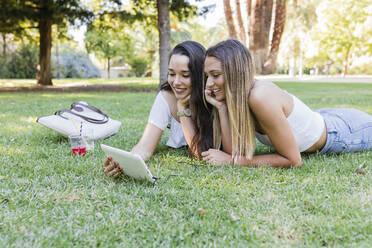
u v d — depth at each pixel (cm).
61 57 3056
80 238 145
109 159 216
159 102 269
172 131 294
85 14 1404
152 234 150
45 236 147
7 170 233
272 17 1546
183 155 283
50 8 1327
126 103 710
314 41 3331
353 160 260
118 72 4066
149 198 188
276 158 241
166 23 1012
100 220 164
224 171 233
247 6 1522
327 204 179
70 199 188
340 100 748
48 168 239
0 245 139
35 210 173
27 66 2711
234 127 232
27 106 638
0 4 1246
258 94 218
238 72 217
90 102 727
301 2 2702
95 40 2645
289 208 175
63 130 312
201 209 171
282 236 150
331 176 221
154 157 271
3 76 2645
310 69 5462
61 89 1270
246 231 152
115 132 346
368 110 555
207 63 222
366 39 2941
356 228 152
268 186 208
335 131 266
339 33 3064
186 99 252
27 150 293
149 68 3844
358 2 2806
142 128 405
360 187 205
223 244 142
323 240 146
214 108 248
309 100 752
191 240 145
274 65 1573
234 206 181
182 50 243
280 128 224
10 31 1537
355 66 4525
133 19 1425
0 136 348
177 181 213
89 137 298
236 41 221
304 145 260
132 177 217
